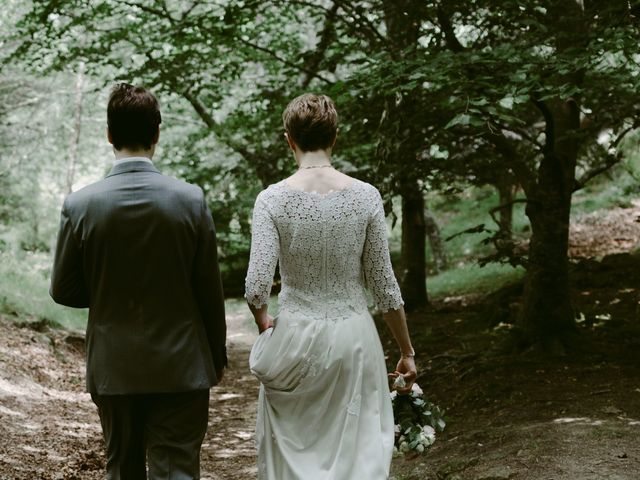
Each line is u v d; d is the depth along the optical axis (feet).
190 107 61.72
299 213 9.05
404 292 42.55
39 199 65.72
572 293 35.09
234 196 63.77
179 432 9.43
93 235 9.10
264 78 48.52
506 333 29.84
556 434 15.11
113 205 9.10
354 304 9.37
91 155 75.51
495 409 19.38
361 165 31.89
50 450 17.20
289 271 9.31
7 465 15.31
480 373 22.98
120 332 9.17
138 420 9.63
